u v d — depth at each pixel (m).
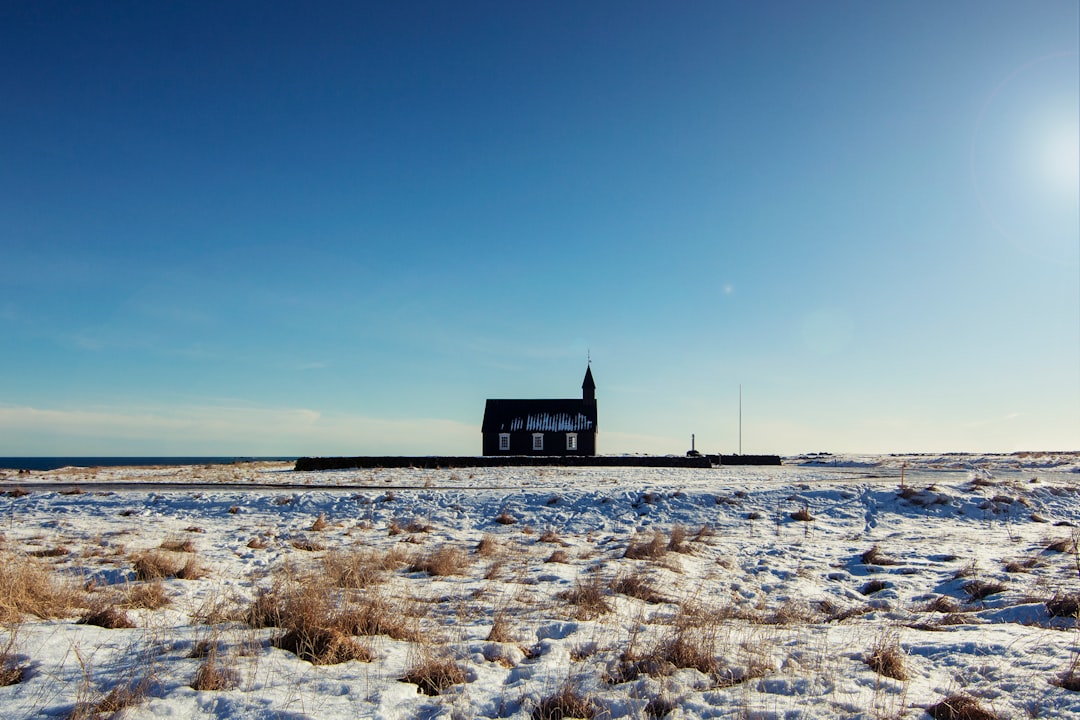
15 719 5.65
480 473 43.22
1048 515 26.73
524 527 24.02
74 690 6.30
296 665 7.25
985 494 28.62
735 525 24.59
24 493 29.55
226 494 29.19
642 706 6.28
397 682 6.84
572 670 7.30
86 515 25.03
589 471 44.94
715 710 6.11
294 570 13.87
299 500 27.69
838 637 8.96
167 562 13.69
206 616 9.39
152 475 44.28
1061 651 7.47
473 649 8.11
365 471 45.72
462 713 6.11
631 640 8.33
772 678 6.98
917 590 13.68
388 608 9.67
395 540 20.20
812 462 65.44
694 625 8.71
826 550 18.94
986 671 7.03
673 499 27.81
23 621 8.68
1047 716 5.71
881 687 6.62
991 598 12.06
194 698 6.18
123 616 9.15
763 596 12.91
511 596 11.85
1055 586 12.48
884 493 28.66
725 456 57.56
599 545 19.80
